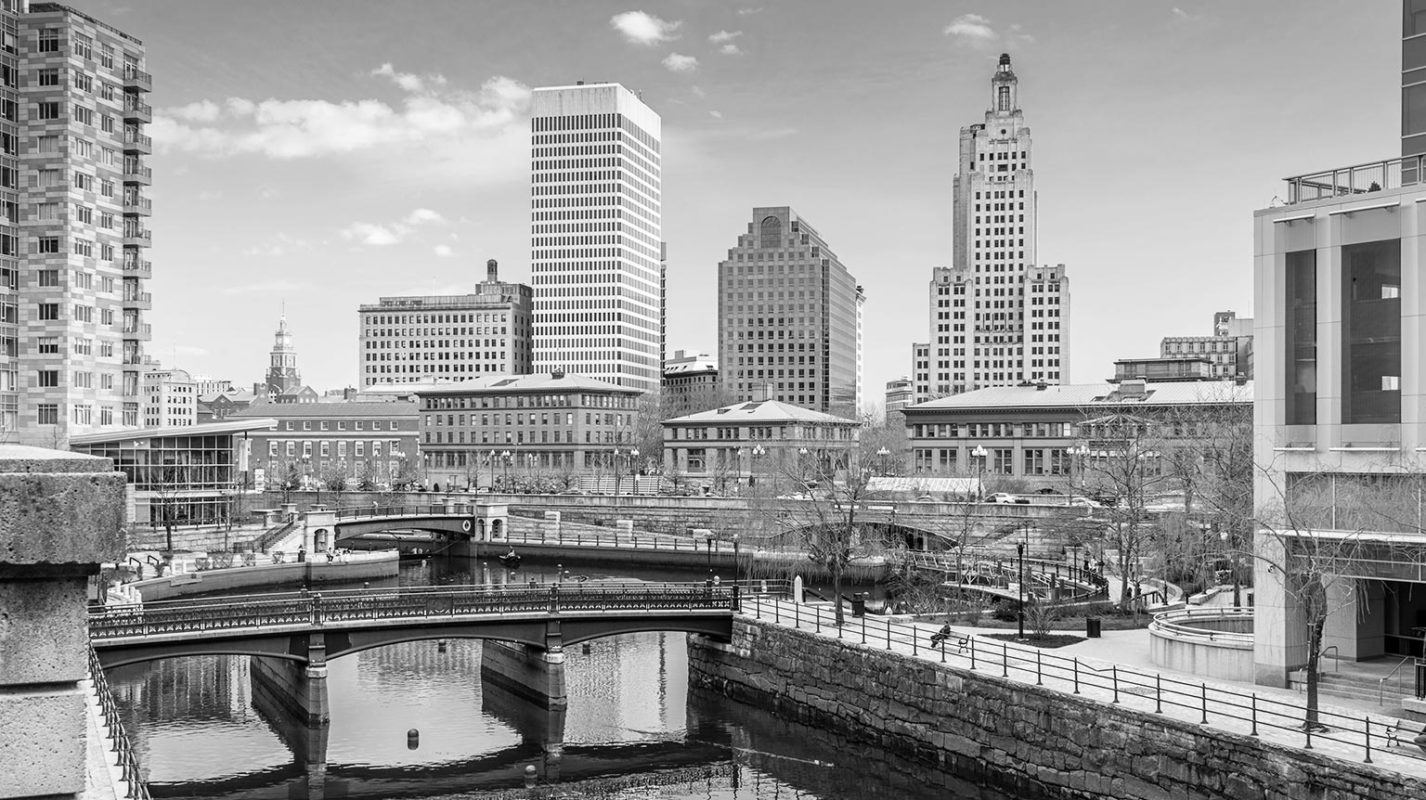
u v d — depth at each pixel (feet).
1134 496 256.73
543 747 180.65
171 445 383.04
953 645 180.14
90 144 419.54
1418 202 135.44
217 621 183.01
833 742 183.21
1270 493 148.05
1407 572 135.03
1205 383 478.18
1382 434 138.72
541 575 385.29
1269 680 146.20
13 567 26.03
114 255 431.84
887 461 516.73
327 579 361.10
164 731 188.44
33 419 405.59
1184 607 212.84
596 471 603.67
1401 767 107.45
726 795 156.25
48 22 409.08
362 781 162.81
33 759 26.40
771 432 600.80
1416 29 173.17
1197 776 124.47
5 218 405.18
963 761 157.69
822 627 202.28
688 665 237.04
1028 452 508.53
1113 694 142.31
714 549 378.53
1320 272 144.66
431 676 232.73
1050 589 249.34
